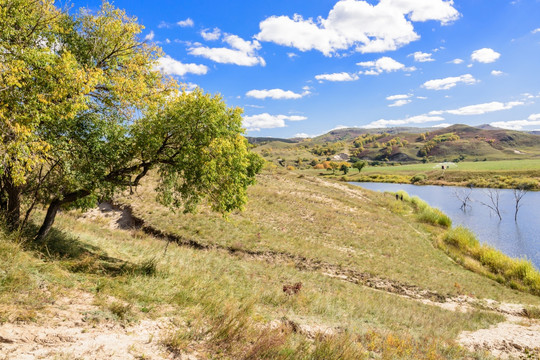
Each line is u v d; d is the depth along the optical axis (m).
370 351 9.22
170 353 5.61
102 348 5.16
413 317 15.35
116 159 11.91
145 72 12.98
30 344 4.72
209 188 13.48
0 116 7.57
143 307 7.47
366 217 42.78
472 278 27.53
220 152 12.06
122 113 11.94
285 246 25.72
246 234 26.52
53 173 11.45
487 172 135.00
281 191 47.47
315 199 46.75
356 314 14.09
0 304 5.64
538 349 12.65
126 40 12.15
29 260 8.16
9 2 9.16
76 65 10.23
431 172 159.25
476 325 15.84
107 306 6.90
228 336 6.73
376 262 26.56
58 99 9.40
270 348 6.53
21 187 11.13
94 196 12.72
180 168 12.38
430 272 26.84
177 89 13.50
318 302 14.12
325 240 30.05
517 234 48.28
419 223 47.62
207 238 24.08
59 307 6.29
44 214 18.98
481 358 10.99
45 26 10.53
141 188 30.44
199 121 11.86
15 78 7.65
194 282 11.08
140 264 12.13
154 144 11.62
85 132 11.04
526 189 103.62
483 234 48.50
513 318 18.98
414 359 9.31
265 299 13.00
